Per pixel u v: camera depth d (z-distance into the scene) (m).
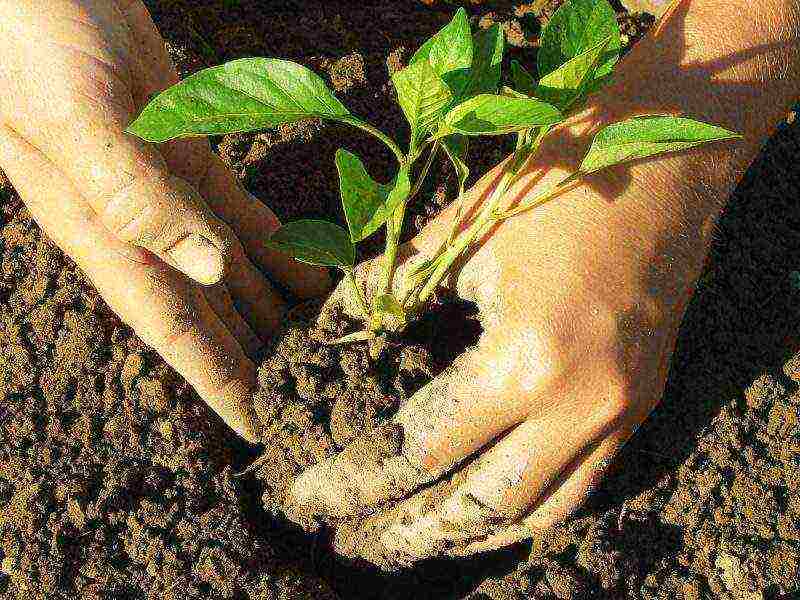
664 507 0.56
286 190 0.59
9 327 0.56
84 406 0.55
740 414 0.57
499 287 0.50
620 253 0.50
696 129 0.45
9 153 0.50
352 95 0.60
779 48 0.53
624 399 0.49
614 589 0.54
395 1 0.64
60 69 0.49
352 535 0.54
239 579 0.53
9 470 0.54
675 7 0.54
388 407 0.53
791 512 0.55
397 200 0.46
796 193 0.62
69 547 0.53
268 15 0.62
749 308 0.59
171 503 0.54
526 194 0.52
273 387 0.53
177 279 0.52
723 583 0.54
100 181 0.48
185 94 0.45
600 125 0.51
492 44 0.49
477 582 0.55
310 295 0.57
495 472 0.50
